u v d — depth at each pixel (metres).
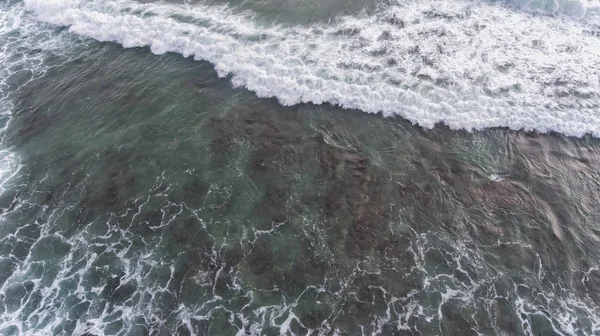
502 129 19.28
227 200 17.52
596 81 20.58
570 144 18.77
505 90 20.30
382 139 19.17
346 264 15.47
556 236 15.86
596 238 15.78
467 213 16.58
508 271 15.09
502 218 16.39
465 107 19.80
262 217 16.92
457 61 21.59
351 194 17.33
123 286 15.26
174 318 14.43
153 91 21.86
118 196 17.83
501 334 13.68
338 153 18.72
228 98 21.23
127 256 16.05
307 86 21.02
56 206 17.69
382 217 16.61
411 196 17.14
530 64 21.34
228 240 16.31
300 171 18.20
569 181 17.48
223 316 14.39
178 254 16.03
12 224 17.17
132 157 19.17
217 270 15.55
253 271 15.46
